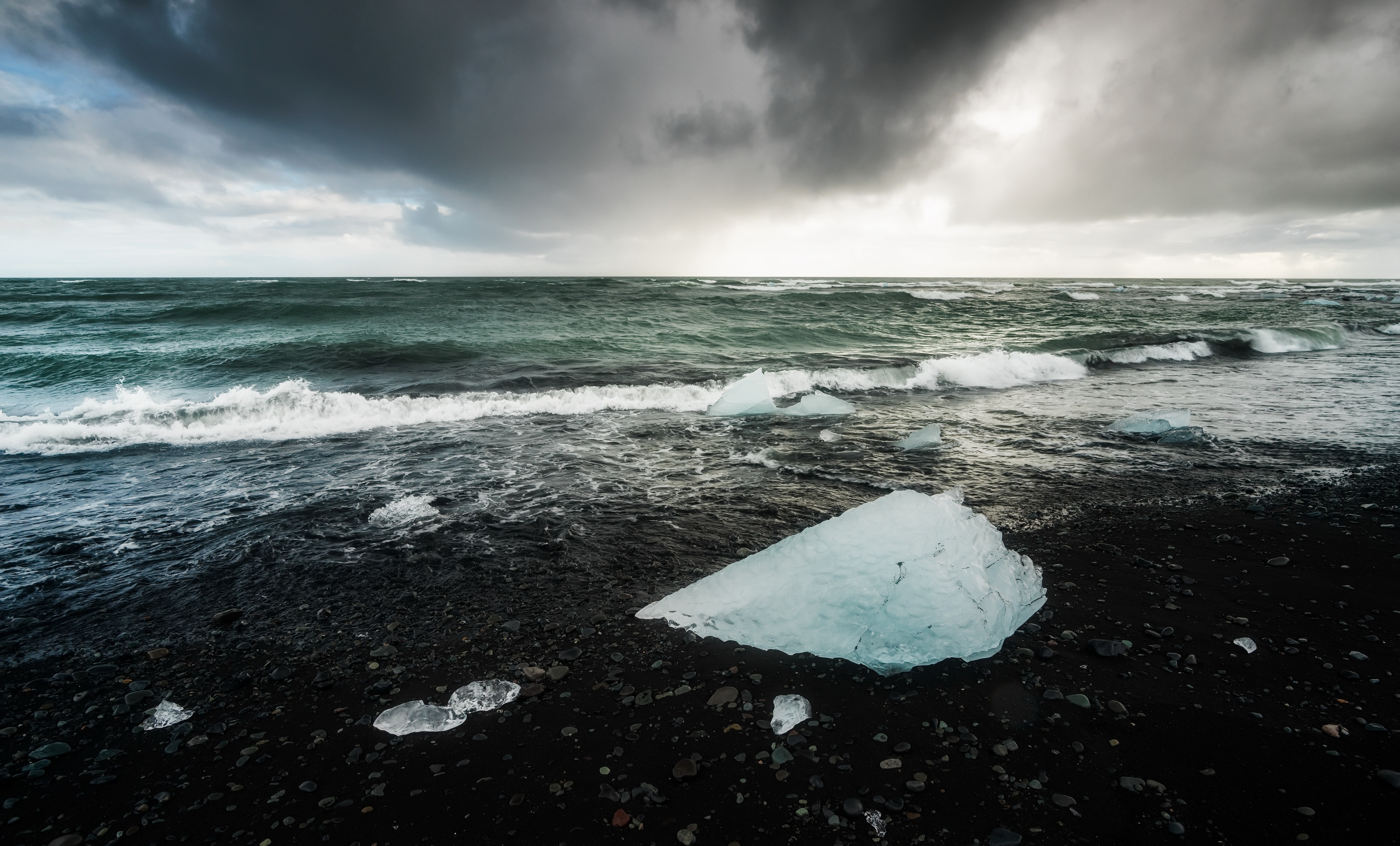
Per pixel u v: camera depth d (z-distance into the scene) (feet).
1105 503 16.92
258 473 19.47
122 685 9.70
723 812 7.17
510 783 7.69
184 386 30.99
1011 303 86.74
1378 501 16.63
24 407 26.68
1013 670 9.73
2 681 9.72
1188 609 11.41
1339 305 92.17
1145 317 70.23
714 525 15.75
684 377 34.12
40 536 14.87
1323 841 6.52
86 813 7.28
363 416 25.88
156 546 14.43
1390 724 8.29
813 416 27.55
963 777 7.62
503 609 11.89
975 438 23.79
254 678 9.89
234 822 7.15
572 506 16.97
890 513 11.43
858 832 6.86
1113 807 7.09
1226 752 7.89
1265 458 20.79
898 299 88.17
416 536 14.98
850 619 10.19
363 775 7.86
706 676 9.79
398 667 10.14
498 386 31.58
